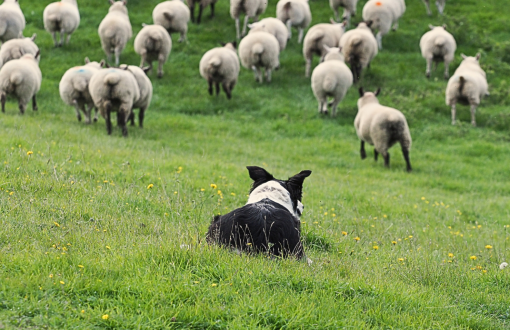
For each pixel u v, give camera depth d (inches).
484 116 957.8
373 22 1135.6
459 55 1186.6
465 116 960.9
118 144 631.2
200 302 193.5
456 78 906.1
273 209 253.9
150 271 213.2
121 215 321.7
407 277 279.3
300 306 199.8
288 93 1027.9
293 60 1137.4
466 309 236.4
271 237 244.5
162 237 271.6
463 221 515.5
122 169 463.8
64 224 287.9
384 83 1061.1
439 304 232.7
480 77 920.3
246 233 244.5
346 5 1217.4
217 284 211.8
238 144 803.4
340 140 863.7
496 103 1021.8
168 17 1088.8
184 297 199.3
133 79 703.7
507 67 1141.1
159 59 1009.5
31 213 291.7
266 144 833.5
